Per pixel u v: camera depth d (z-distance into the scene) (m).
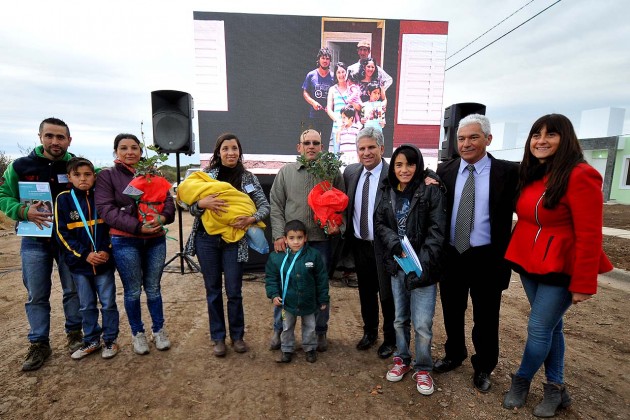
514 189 2.16
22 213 2.52
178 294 4.30
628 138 16.77
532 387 2.42
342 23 5.00
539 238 1.99
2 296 4.18
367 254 2.77
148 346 2.84
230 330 2.88
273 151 5.16
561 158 1.86
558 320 2.01
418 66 5.19
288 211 2.83
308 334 2.71
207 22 4.82
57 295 4.18
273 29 4.92
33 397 2.26
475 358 2.40
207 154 5.10
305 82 5.07
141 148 2.67
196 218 2.72
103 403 2.21
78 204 2.56
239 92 5.00
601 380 2.55
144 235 2.63
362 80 5.14
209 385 2.42
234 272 2.74
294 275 2.60
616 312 3.85
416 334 2.33
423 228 2.22
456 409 2.18
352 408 2.20
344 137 5.23
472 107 4.50
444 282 2.45
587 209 1.79
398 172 2.27
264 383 2.46
